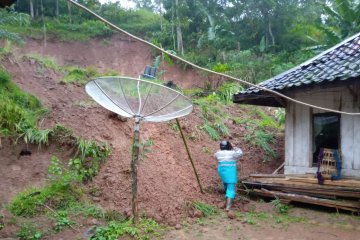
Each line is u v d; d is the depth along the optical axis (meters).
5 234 5.27
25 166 6.89
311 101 8.58
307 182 7.67
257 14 27.22
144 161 7.79
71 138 7.54
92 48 28.55
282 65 19.47
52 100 9.44
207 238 5.76
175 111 6.22
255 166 9.86
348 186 7.01
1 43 12.40
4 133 7.17
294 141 8.96
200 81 22.42
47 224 5.68
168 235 5.80
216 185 8.35
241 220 6.73
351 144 7.70
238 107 14.21
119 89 5.87
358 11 19.28
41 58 12.17
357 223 6.47
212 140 10.37
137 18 34.78
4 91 8.38
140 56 28.59
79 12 32.75
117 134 8.39
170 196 7.09
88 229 5.68
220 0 29.16
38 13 31.64
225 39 26.19
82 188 6.75
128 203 6.62
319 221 6.73
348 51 8.49
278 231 6.18
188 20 28.19
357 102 7.64
